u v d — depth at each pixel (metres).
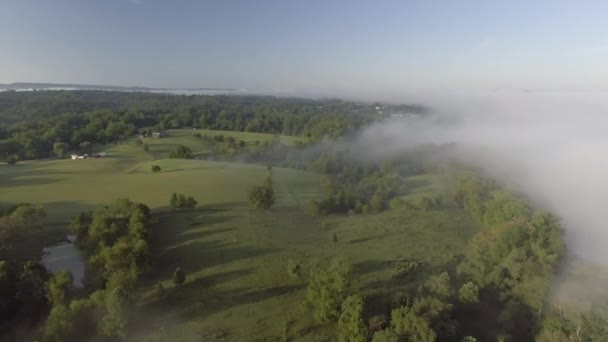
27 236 55.78
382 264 54.59
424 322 35.62
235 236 60.34
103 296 39.16
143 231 53.84
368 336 37.34
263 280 48.31
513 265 48.44
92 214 62.28
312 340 38.31
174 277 45.88
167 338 37.53
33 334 39.03
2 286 41.22
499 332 41.25
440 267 54.31
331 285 40.59
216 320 40.56
